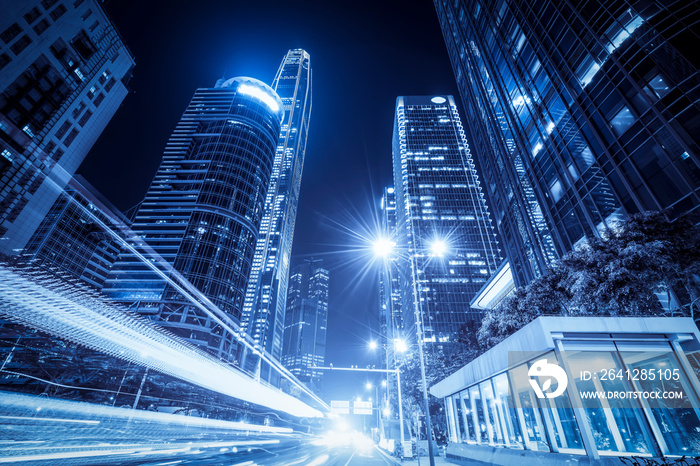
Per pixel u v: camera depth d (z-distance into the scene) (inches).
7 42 2292.1
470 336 1595.7
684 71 974.4
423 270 4840.1
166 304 4148.6
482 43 2271.2
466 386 829.8
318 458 1087.0
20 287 813.9
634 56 1108.5
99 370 1713.8
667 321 475.8
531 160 1669.5
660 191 989.2
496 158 2145.7
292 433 3934.5
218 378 2151.8
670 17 1034.1
